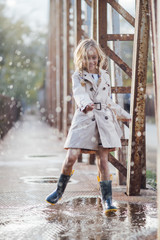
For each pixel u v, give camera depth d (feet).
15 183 14.90
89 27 21.57
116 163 13.16
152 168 18.28
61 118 40.32
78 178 15.93
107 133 10.46
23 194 12.79
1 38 66.90
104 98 10.76
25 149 29.43
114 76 14.64
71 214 10.13
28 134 47.67
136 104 11.91
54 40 57.98
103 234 8.39
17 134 47.21
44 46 83.10
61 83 40.27
